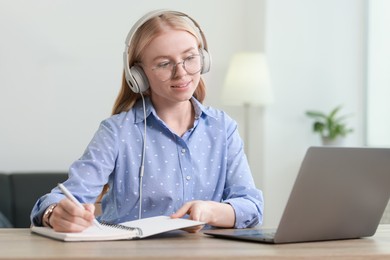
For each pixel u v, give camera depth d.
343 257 1.46
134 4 5.09
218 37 5.27
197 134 2.22
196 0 5.23
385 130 5.30
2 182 4.53
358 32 5.42
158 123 2.16
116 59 5.07
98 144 2.09
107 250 1.43
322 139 5.26
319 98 5.36
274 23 5.24
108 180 2.17
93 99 5.04
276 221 5.29
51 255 1.34
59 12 4.98
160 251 1.43
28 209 4.52
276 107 5.28
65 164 5.00
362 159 1.71
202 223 1.79
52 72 4.98
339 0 5.37
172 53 2.05
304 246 1.62
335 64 5.38
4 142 4.91
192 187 2.16
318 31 5.34
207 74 5.27
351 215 1.78
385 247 1.64
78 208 1.68
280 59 5.27
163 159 2.14
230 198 2.19
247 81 4.89
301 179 1.59
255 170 5.31
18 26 4.92
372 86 5.39
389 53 5.31
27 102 4.94
